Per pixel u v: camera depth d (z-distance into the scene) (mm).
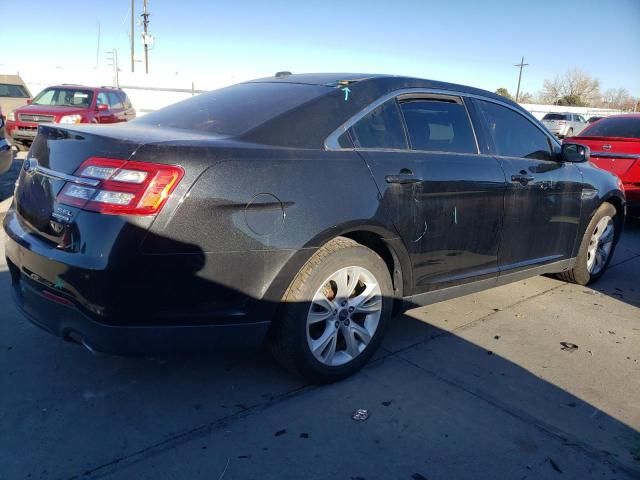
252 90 3551
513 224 4051
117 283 2451
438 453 2625
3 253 5199
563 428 2877
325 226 2867
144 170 2465
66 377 3150
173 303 2580
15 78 17266
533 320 4324
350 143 3127
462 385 3250
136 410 2863
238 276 2676
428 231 3422
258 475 2420
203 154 2570
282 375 3264
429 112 3637
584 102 73312
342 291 3096
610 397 3213
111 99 15000
